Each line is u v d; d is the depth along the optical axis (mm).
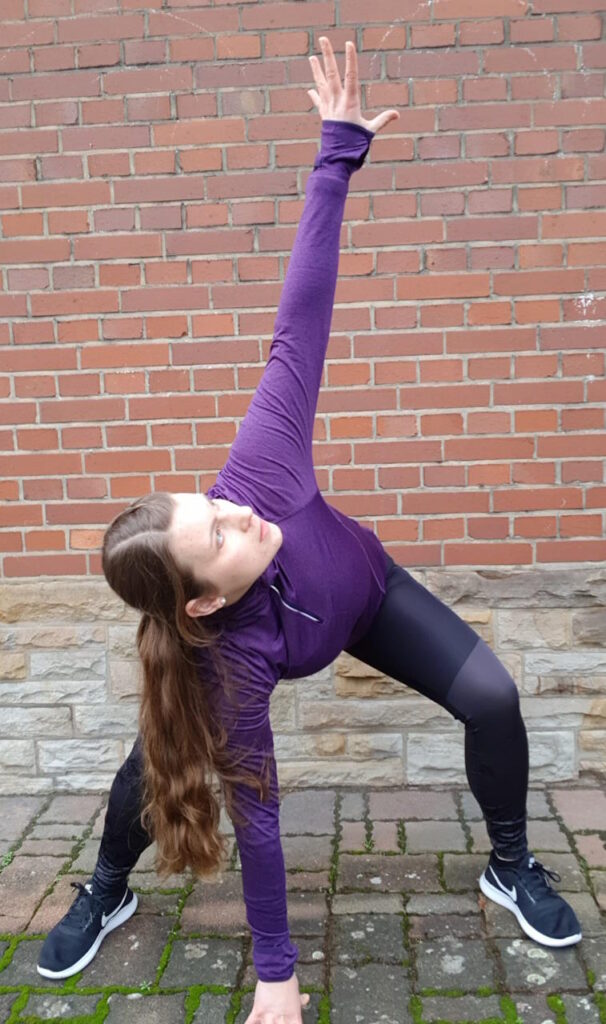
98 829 2873
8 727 3168
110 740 3154
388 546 3006
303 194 2879
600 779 3072
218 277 2932
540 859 2555
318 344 1817
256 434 1815
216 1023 1956
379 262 2887
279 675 1826
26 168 2926
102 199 2924
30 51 2877
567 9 2756
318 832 2779
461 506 2980
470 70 2795
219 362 2971
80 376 3004
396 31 2787
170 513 1590
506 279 2873
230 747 1727
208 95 2857
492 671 2109
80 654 3125
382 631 2133
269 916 1737
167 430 3010
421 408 2943
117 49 2857
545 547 2984
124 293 2959
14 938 2285
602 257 2848
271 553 1664
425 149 2832
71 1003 2037
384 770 3109
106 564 1642
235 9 2814
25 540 3082
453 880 2475
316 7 2793
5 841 2803
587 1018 1930
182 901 2430
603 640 3012
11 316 2990
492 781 2178
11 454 3049
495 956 2145
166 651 1666
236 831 1743
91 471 3043
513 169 2828
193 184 2898
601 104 2791
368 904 2371
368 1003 1997
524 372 2910
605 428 2922
